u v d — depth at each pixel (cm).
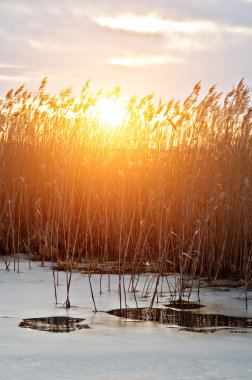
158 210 1167
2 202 1288
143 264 1154
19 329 660
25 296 859
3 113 1436
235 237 1096
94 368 515
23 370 504
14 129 1397
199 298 882
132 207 1234
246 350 588
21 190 1234
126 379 486
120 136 1384
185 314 768
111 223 1259
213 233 1080
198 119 1294
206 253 1083
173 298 883
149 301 852
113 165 1288
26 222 1248
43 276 1028
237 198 1098
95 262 1177
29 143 1361
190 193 1112
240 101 1277
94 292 905
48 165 1327
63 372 501
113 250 1254
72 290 915
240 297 893
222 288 966
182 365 530
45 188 1291
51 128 1425
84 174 1280
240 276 1057
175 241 1142
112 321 716
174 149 1246
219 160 1148
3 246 1259
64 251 1246
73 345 594
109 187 1255
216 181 1110
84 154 1322
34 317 726
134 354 565
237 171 1129
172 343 613
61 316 736
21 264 1148
